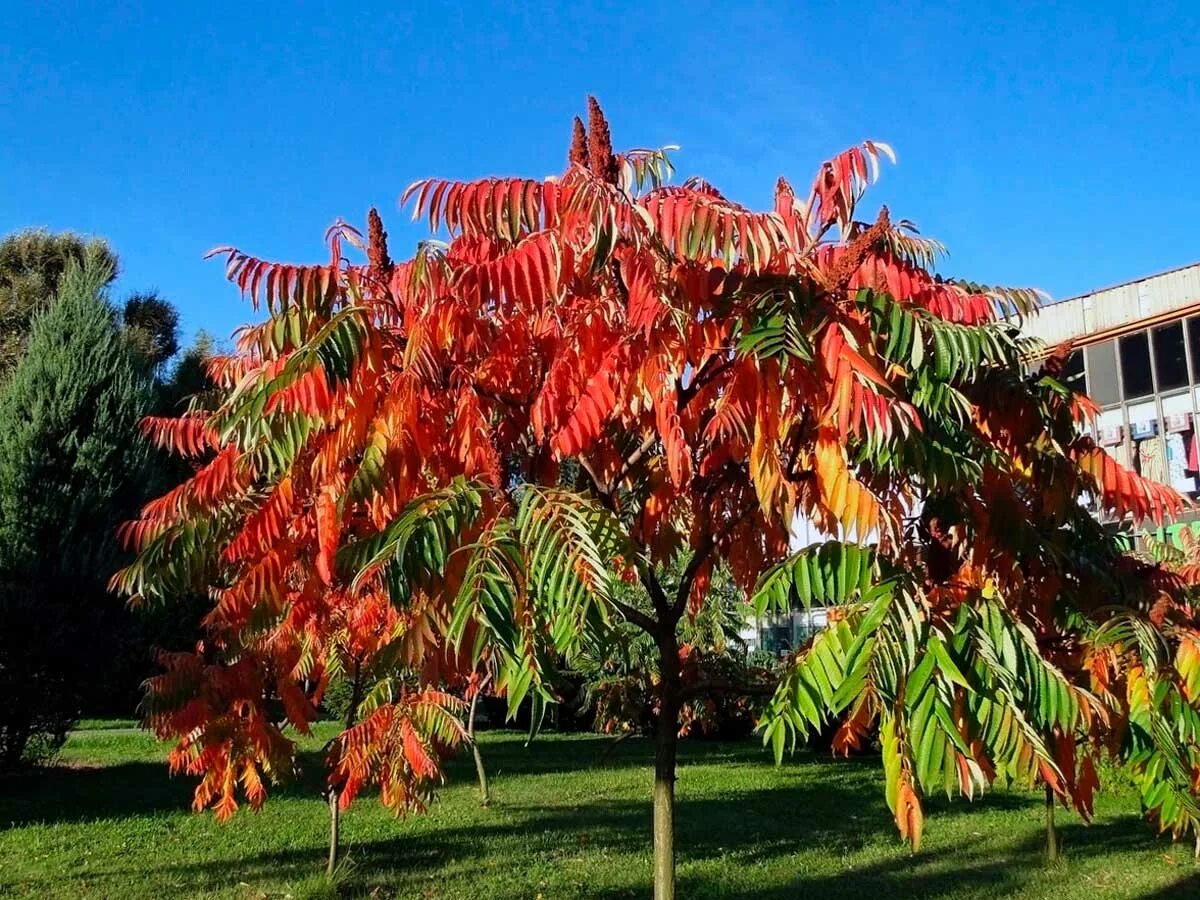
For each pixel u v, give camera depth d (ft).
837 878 24.20
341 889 22.56
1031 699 6.88
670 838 10.52
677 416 8.36
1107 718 7.23
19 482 37.70
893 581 7.02
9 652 37.09
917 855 27.07
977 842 29.04
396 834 29.94
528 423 9.78
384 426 8.65
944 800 36.91
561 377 8.63
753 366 7.80
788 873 24.76
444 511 7.54
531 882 23.49
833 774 46.52
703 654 38.01
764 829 31.55
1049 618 9.65
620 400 8.52
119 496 39.68
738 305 8.02
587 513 7.38
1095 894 22.31
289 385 8.38
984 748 6.68
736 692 10.97
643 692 13.00
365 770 17.13
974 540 9.24
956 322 8.95
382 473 8.57
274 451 8.65
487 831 30.58
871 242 8.16
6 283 76.43
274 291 9.29
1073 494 9.84
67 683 38.88
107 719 77.66
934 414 8.09
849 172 8.34
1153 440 46.09
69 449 38.55
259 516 9.52
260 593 9.93
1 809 34.37
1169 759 7.88
